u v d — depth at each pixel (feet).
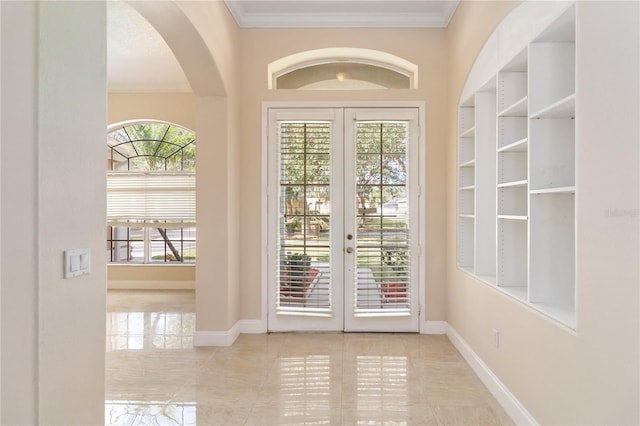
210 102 12.91
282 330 14.28
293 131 14.21
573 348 6.33
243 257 14.26
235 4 12.93
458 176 12.80
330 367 11.21
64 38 5.18
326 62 14.92
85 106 5.60
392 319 14.20
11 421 4.68
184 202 22.13
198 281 13.01
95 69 5.82
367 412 8.75
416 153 14.11
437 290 14.14
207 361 11.67
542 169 7.88
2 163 4.60
